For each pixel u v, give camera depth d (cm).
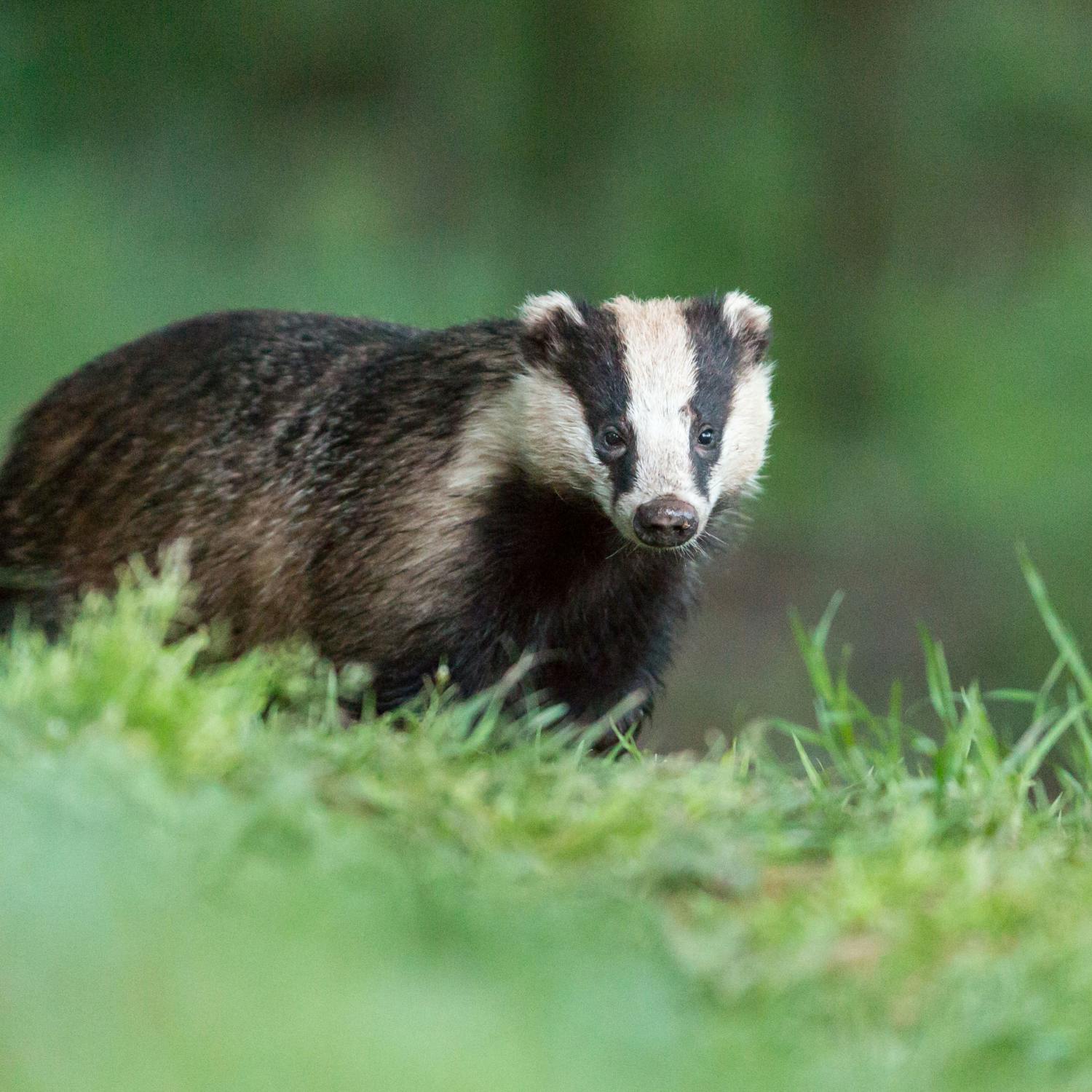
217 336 1256
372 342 1201
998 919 716
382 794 770
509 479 1122
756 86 4175
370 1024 498
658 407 1119
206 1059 458
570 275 3912
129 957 512
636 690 1230
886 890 728
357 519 1125
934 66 4309
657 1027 564
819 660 1061
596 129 3981
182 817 689
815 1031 610
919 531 3306
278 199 4231
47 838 610
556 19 3975
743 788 891
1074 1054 598
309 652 1100
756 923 686
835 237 3819
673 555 1184
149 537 1210
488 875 695
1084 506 3412
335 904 609
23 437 1309
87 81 4328
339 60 4547
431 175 4331
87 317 3516
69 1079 443
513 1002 555
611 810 768
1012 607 3003
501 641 1141
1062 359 3984
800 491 3453
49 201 3900
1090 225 4419
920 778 942
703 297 1217
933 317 4084
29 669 841
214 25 4403
